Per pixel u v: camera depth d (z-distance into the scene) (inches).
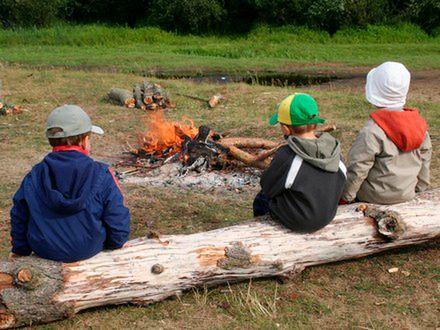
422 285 158.6
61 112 134.8
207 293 152.9
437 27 1058.1
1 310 131.2
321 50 883.4
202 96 455.8
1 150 313.1
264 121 371.9
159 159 283.6
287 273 155.3
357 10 1025.5
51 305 134.0
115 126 372.8
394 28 1041.5
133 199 234.5
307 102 149.2
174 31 1094.4
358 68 728.3
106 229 139.5
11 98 445.1
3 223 210.1
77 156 134.9
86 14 1212.5
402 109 162.4
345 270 166.1
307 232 154.6
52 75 543.5
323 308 147.6
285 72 701.3
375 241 159.0
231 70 713.6
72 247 135.8
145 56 805.9
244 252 148.6
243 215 217.8
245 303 148.9
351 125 348.2
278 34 1046.4
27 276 130.3
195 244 148.2
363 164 158.4
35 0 1074.7
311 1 1053.2
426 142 165.6
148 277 141.6
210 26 1101.7
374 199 165.2
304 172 148.2
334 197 151.8
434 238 165.3
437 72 670.5
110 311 145.9
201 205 228.4
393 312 145.7
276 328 139.1
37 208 134.8
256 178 261.7
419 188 174.4
